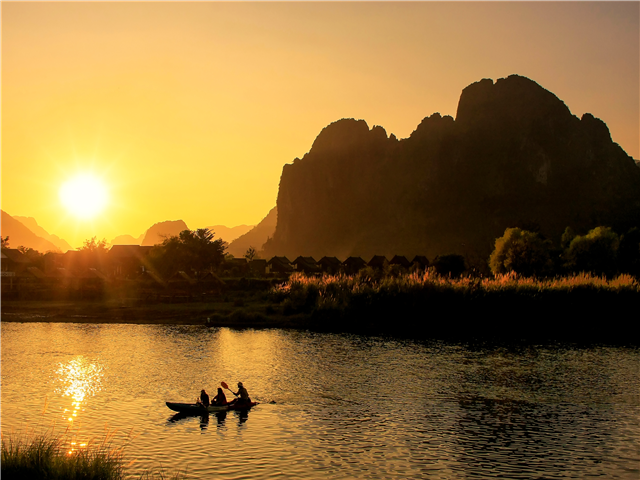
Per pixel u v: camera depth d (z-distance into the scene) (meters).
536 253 104.81
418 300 63.47
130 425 27.97
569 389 34.84
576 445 24.94
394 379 37.56
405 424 28.02
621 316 60.19
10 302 90.25
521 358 45.16
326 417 29.22
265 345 52.09
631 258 108.38
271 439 25.88
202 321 70.88
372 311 64.75
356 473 21.81
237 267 163.00
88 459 18.12
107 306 83.94
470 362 43.50
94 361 44.19
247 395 31.47
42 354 47.44
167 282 97.25
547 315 60.84
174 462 22.92
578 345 52.22
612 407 30.80
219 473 21.75
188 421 28.59
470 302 62.16
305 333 60.47
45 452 17.78
